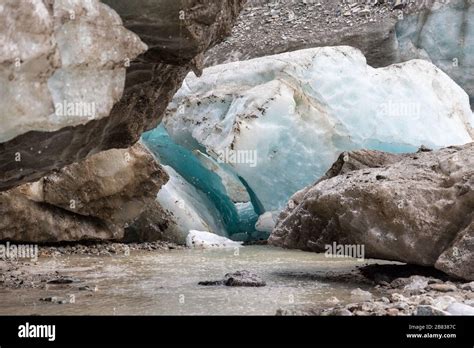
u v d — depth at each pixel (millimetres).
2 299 7449
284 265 11250
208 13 7059
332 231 8742
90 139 7816
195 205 18016
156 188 14750
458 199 7660
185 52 7367
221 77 18000
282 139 16688
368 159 11258
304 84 17031
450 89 18328
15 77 5391
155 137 20969
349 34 23750
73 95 5879
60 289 8281
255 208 18969
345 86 17203
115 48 6203
